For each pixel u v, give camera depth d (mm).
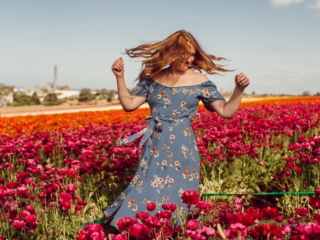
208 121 8938
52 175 4863
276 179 5504
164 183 3783
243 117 9039
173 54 3770
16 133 10898
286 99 40250
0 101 100438
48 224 3834
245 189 5453
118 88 3986
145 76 4094
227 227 2703
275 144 6672
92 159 5355
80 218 4129
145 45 3871
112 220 3715
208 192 5258
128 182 5262
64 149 6691
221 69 3971
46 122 13766
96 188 5031
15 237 3559
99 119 13797
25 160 5723
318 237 2184
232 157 5945
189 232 2463
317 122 8648
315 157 5316
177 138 3859
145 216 2670
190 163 3855
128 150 6035
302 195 4863
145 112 19328
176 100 3902
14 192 3822
